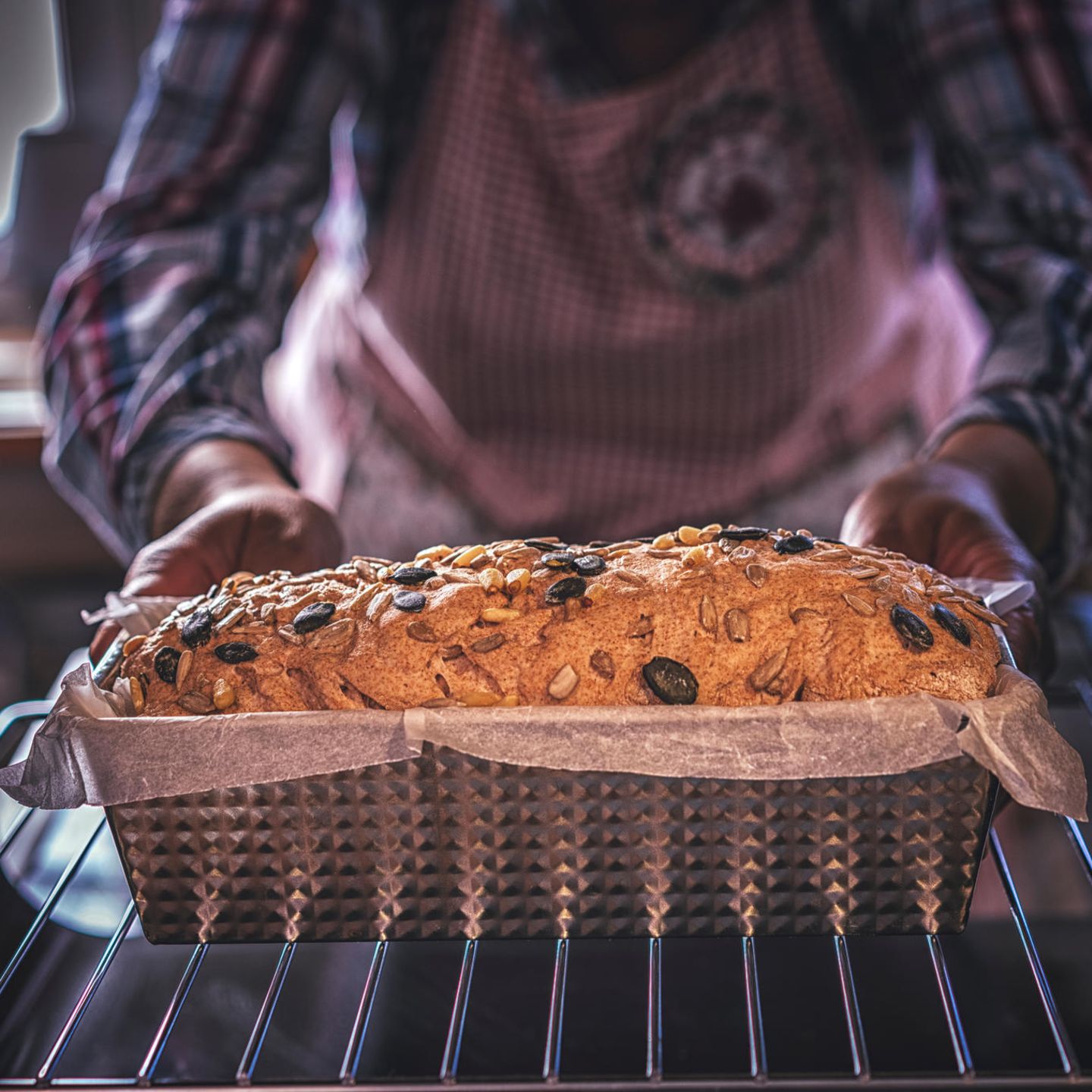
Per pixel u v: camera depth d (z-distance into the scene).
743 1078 0.51
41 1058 0.63
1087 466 0.79
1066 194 0.86
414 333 0.96
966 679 0.59
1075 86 0.87
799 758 0.57
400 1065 0.64
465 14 0.89
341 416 1.00
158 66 0.92
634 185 0.91
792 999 0.67
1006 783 0.56
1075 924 0.72
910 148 0.93
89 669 0.60
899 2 0.89
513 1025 0.66
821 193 0.92
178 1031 0.65
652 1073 0.52
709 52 0.89
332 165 0.97
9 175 1.29
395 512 0.99
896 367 0.98
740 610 0.61
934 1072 0.53
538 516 0.98
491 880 0.59
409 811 0.58
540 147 0.90
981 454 0.76
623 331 0.93
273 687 0.61
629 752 0.57
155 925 0.60
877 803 0.58
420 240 0.94
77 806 0.58
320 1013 0.66
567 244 0.92
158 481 0.77
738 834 0.58
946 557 0.69
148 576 0.68
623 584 0.62
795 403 0.96
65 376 0.85
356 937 0.60
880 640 0.60
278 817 0.58
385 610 0.62
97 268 0.86
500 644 0.60
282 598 0.63
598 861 0.59
